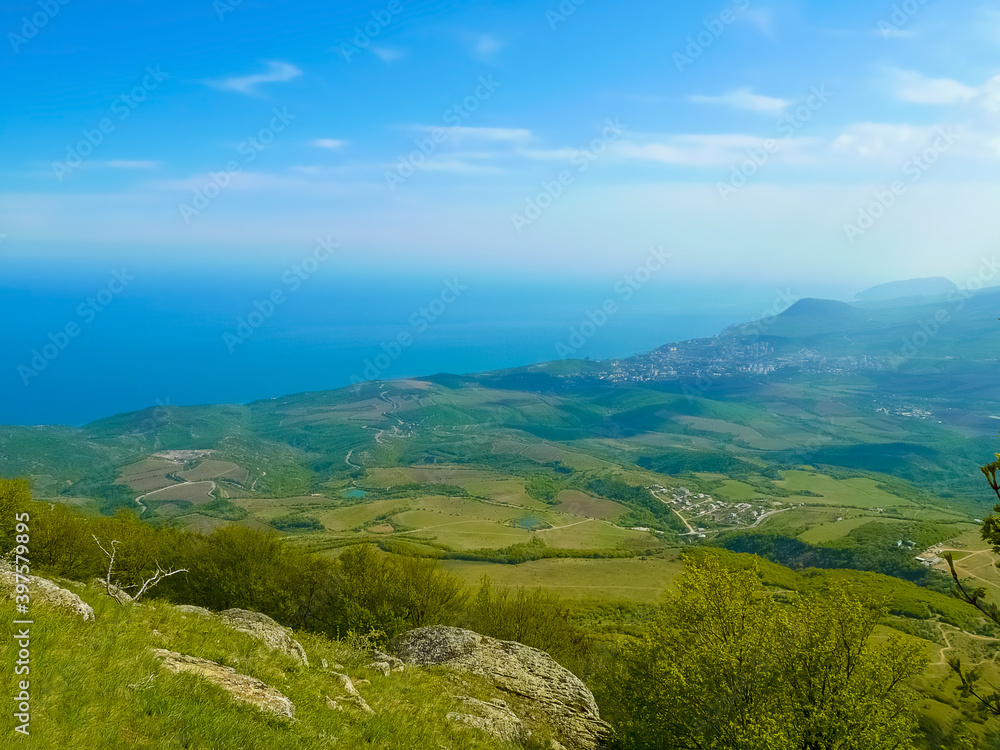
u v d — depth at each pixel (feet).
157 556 140.05
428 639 96.99
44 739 27.84
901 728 79.30
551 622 157.28
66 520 125.59
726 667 85.92
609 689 117.60
